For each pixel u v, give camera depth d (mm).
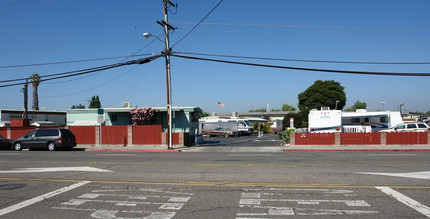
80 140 27266
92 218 6062
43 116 49281
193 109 29125
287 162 13781
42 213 6398
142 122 29625
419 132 23844
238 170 11438
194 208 6621
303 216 6008
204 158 15898
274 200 7168
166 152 21094
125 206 6844
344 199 7168
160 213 6309
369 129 29953
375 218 5848
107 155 18219
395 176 9867
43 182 9492
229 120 44469
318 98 75000
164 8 22297
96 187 8727
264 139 35938
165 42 22422
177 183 9156
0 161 15109
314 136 24734
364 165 12516
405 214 6059
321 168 11766
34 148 23844
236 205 6797
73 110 31906
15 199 7512
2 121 43656
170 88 23203
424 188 8172
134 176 10367
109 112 30828
